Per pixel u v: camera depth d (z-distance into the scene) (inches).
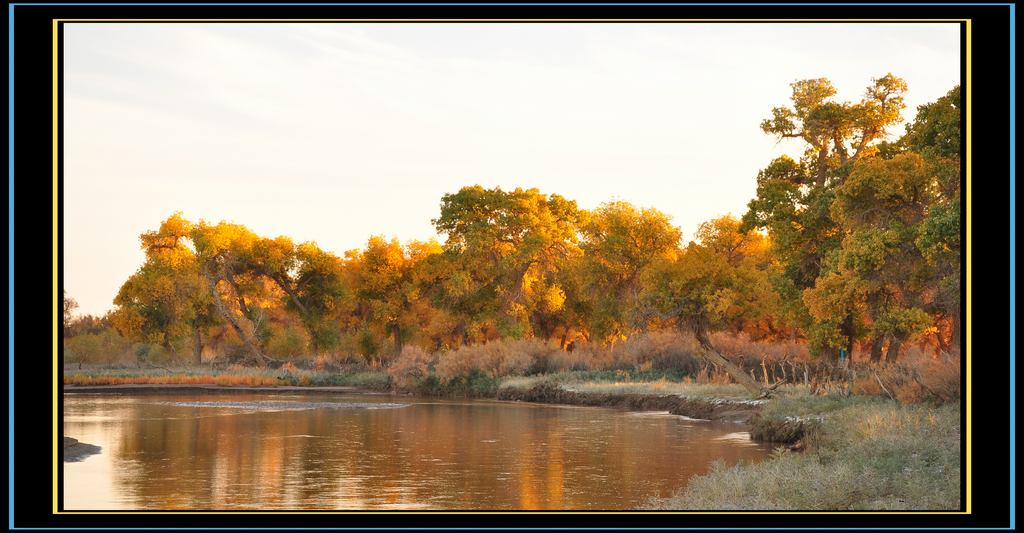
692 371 1999.3
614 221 2881.4
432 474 862.5
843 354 1590.8
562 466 907.4
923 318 1179.9
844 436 876.0
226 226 3651.6
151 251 3710.6
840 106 1764.3
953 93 1242.0
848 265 1223.5
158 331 3661.4
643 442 1109.7
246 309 3772.1
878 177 1226.6
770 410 1187.9
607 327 2893.7
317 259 3671.3
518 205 3137.3
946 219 1036.5
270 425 1400.1
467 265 3147.1
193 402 1998.0
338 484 802.2
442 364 2445.9
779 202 1721.2
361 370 3203.7
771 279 1706.4
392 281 3491.6
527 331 3085.6
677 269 1562.5
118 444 1122.0
